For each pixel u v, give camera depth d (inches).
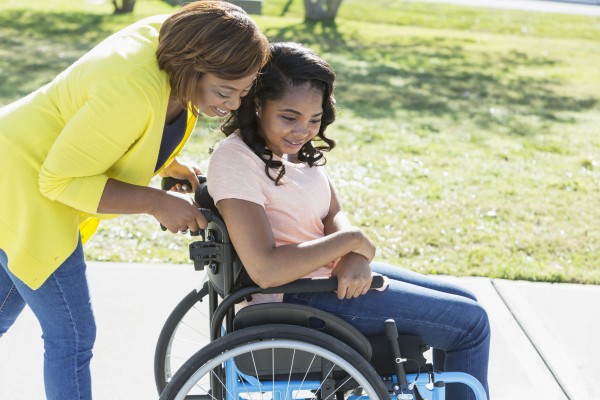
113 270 159.0
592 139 269.6
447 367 98.6
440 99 314.0
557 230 188.4
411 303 93.7
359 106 295.7
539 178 225.5
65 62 343.3
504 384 125.7
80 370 95.3
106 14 452.1
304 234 94.3
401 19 474.3
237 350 87.4
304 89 87.0
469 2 531.2
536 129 279.0
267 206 91.8
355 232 89.6
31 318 139.5
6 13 438.3
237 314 89.6
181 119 93.6
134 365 128.2
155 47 85.8
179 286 153.7
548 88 343.6
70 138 82.3
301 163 96.4
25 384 121.9
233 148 89.7
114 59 83.4
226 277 89.4
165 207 86.6
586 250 177.9
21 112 89.0
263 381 93.0
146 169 89.0
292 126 88.1
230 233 87.6
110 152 83.5
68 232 89.7
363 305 92.8
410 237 180.9
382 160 234.1
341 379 92.4
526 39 444.1
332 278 89.0
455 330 95.7
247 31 81.6
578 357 133.3
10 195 88.1
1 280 96.7
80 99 84.7
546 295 154.6
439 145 253.1
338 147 243.9
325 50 388.8
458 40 431.5
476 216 194.5
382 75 346.9
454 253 173.5
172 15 83.3
